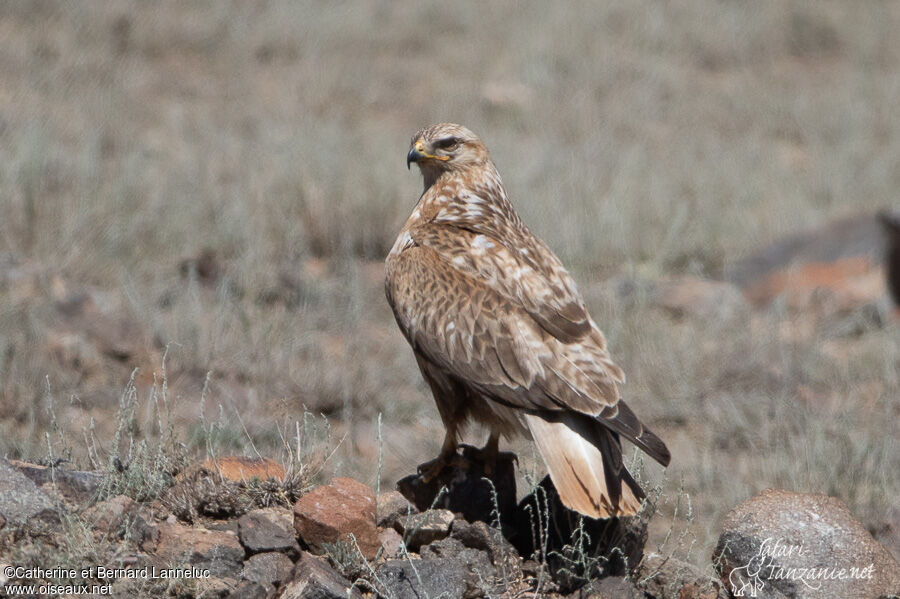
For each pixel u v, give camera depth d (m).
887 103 29.97
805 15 35.78
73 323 13.23
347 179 19.06
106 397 11.52
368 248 17.56
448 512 7.12
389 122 26.97
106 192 17.95
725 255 18.73
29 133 20.52
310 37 31.73
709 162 24.09
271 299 15.29
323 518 6.78
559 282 7.44
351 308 14.80
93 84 26.23
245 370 12.56
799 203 21.12
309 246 17.58
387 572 6.52
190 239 16.86
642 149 25.06
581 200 19.98
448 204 8.27
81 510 6.71
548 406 6.68
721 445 12.29
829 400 13.20
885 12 38.22
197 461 7.66
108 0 30.91
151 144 22.44
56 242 15.79
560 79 30.34
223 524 7.07
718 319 15.49
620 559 7.09
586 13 35.56
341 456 10.73
